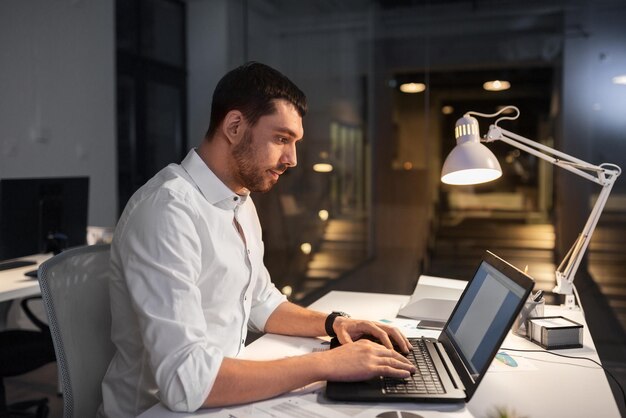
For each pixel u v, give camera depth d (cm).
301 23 501
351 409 91
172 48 507
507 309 95
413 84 461
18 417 232
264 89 107
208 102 513
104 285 123
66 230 245
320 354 100
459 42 436
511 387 102
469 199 446
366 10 477
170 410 92
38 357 200
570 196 373
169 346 93
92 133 418
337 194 504
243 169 110
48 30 380
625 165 364
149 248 99
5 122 348
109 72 436
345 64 489
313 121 509
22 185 226
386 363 99
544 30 395
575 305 162
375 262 491
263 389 93
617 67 372
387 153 478
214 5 507
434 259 467
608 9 374
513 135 151
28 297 218
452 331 120
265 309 137
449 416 89
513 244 422
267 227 530
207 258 111
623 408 243
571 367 114
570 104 383
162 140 499
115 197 443
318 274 514
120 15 457
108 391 111
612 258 361
